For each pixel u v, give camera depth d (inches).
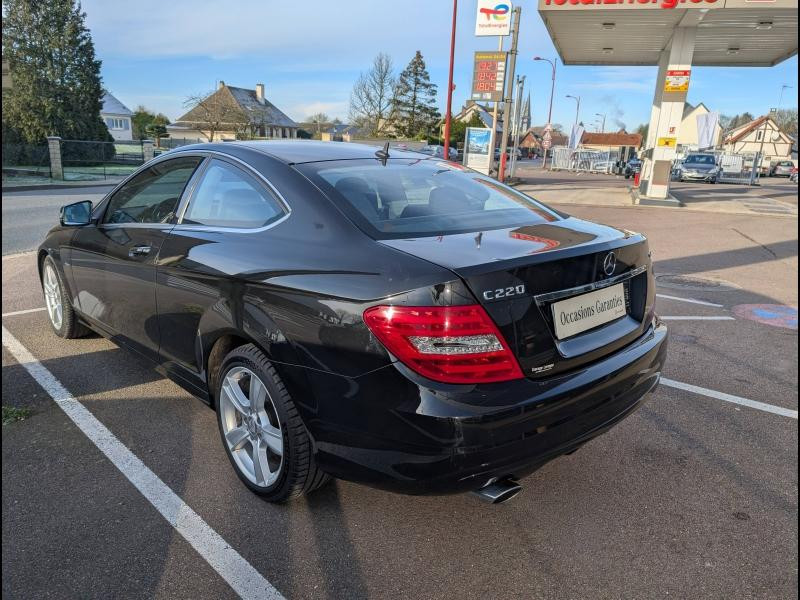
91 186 911.7
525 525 101.9
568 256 90.8
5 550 93.2
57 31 1482.5
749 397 155.6
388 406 82.9
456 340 79.7
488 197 123.0
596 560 93.5
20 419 135.9
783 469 120.9
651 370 106.7
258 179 112.8
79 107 1509.6
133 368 165.9
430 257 85.5
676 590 87.2
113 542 95.5
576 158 1796.3
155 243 127.6
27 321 208.1
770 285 288.5
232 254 107.2
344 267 89.9
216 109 1631.4
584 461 123.3
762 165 1877.5
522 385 84.0
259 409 105.7
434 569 91.0
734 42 718.5
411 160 132.7
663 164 680.4
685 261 351.6
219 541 96.2
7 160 1101.7
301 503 106.8
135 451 123.1
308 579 88.5
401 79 2477.9
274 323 96.0
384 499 108.6
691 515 105.2
